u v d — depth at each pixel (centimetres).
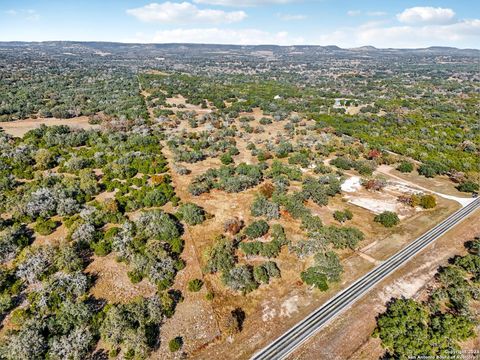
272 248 5216
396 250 5606
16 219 5466
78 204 5947
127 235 5144
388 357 3738
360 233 5794
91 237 5088
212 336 3941
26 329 3641
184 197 6731
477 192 7812
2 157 7506
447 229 6272
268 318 4225
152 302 4100
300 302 4481
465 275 5025
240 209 6431
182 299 4378
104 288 4425
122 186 6794
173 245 5150
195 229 5750
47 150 7862
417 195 7312
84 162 7531
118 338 3706
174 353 3722
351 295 4616
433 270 5175
